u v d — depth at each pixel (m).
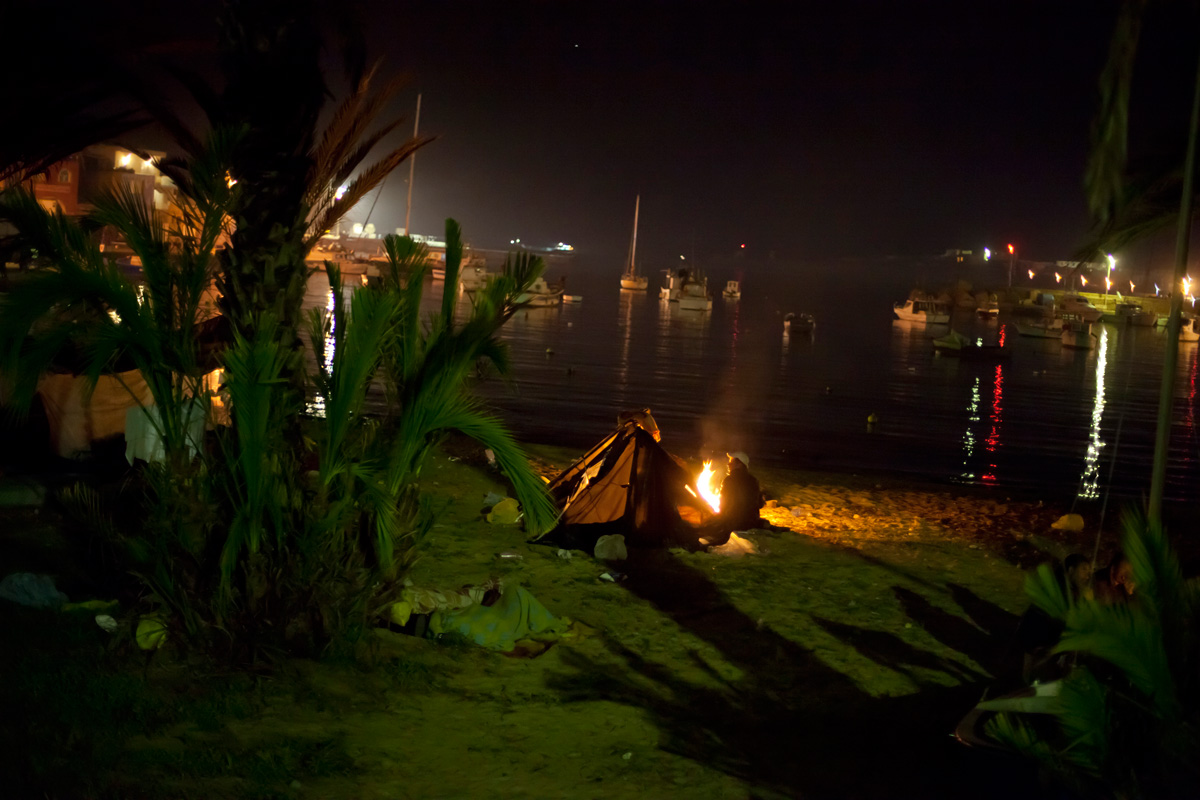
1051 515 12.94
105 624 5.57
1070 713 3.80
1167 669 3.62
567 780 4.51
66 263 4.93
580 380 30.39
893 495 13.80
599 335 47.56
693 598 7.74
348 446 5.56
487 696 5.45
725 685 6.02
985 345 52.62
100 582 6.44
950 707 5.77
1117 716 3.80
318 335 5.82
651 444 9.45
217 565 5.37
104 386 9.04
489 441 5.60
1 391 8.99
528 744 4.87
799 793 4.55
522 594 6.57
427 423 5.54
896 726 5.46
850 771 4.81
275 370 5.19
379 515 5.55
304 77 6.29
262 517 5.36
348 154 7.35
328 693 5.10
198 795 3.92
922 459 21.16
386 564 5.75
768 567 8.82
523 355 36.69
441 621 6.25
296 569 5.39
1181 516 13.56
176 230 5.40
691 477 9.70
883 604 7.94
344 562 5.60
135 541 5.48
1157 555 3.84
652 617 7.21
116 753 4.17
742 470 10.47
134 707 4.65
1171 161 5.95
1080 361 48.72
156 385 5.26
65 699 4.59
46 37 7.81
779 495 13.04
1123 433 26.80
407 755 4.59
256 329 5.32
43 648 5.21
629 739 5.04
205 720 4.61
